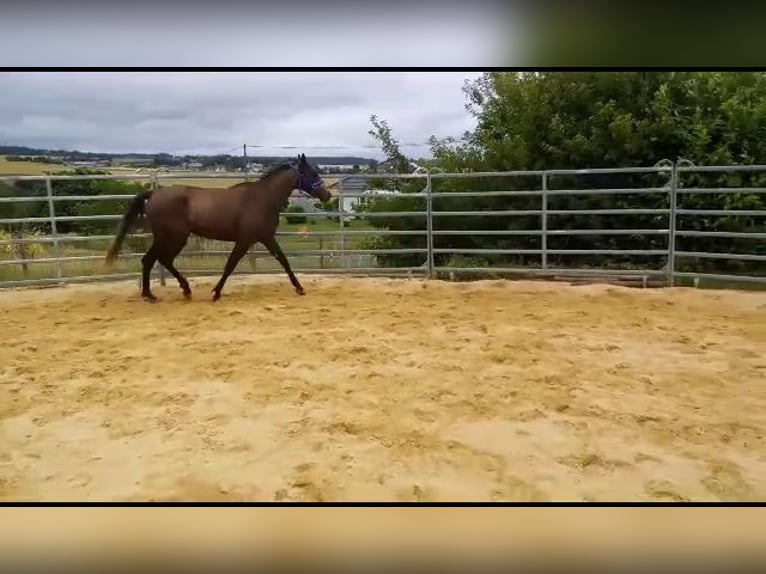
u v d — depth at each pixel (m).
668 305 5.42
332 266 8.09
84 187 7.59
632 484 2.61
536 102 7.97
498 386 3.61
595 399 3.42
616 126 7.34
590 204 7.85
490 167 8.23
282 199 5.76
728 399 3.42
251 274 7.07
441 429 3.09
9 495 2.56
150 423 3.20
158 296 6.02
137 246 7.46
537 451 2.88
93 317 5.20
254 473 2.72
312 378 3.77
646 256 7.88
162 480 2.67
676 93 7.67
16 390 3.63
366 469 2.73
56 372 3.91
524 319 5.03
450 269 6.77
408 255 8.35
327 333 4.65
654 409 3.29
